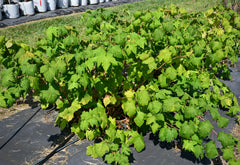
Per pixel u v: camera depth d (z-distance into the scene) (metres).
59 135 3.08
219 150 2.87
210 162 2.70
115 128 2.94
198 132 2.50
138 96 2.50
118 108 3.31
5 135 3.03
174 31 3.47
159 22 3.02
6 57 2.36
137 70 2.83
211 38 4.10
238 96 4.02
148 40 3.12
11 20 8.47
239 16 5.03
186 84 2.77
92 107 3.09
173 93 3.07
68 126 3.23
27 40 6.40
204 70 3.69
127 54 2.52
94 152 2.51
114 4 12.32
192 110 2.39
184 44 3.26
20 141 2.95
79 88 2.49
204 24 4.05
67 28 2.70
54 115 3.48
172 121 2.68
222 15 4.88
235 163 2.29
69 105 2.80
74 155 2.76
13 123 3.27
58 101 3.15
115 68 2.61
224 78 4.66
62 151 2.82
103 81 2.65
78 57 2.36
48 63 2.25
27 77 2.20
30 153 2.77
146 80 3.20
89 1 12.19
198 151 2.37
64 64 2.27
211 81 3.26
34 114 3.48
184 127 2.38
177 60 2.89
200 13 4.48
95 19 3.17
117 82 2.78
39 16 9.11
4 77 2.19
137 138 2.55
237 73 4.86
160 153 2.82
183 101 2.58
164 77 2.66
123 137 2.62
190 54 2.75
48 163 2.64
